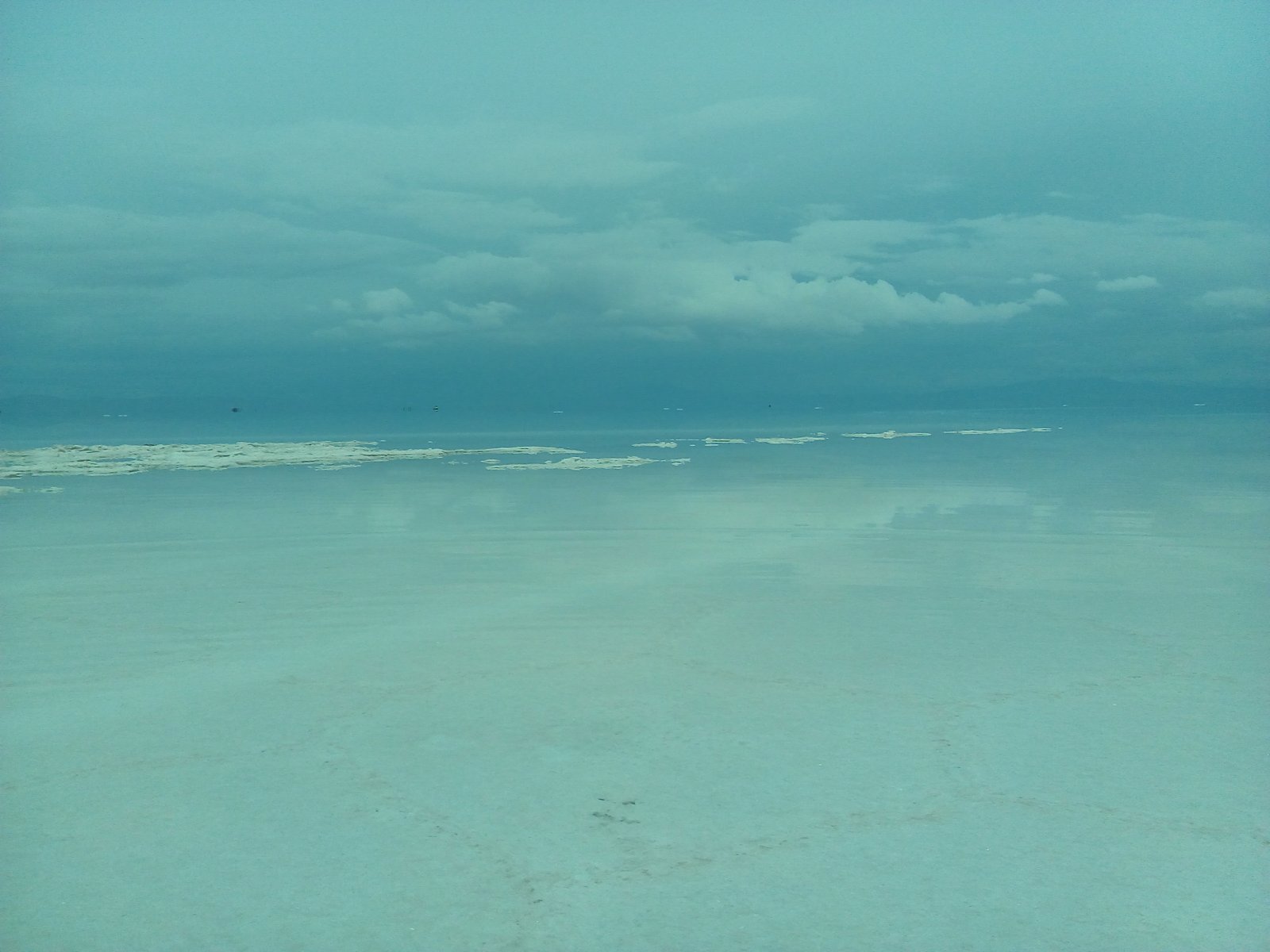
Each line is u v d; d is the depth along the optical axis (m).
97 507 25.64
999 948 5.54
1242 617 12.95
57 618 13.18
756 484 31.41
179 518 23.30
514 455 47.75
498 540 19.72
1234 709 9.27
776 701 9.57
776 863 6.45
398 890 6.16
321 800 7.41
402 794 7.50
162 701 9.73
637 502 26.30
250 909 5.96
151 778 7.82
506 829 6.93
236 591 14.91
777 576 15.92
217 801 7.40
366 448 53.56
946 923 5.79
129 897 6.09
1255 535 19.84
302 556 17.98
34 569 16.80
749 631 12.32
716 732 8.73
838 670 10.62
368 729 8.88
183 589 15.03
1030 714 9.16
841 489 29.45
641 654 11.30
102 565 17.17
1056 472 35.00
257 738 8.69
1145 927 5.74
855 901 6.01
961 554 17.92
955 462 40.91
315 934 5.71
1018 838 6.76
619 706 9.46
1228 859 6.46
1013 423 102.00
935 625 12.60
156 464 40.28
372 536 20.33
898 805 7.25
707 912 5.90
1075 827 6.90
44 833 6.91
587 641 11.90
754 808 7.21
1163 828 6.88
